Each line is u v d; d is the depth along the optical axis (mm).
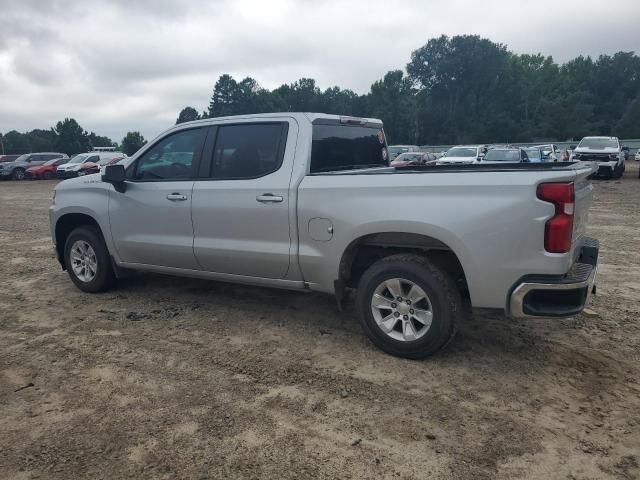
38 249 8984
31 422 3299
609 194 17484
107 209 5598
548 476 2758
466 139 91375
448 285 3924
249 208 4641
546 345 4395
